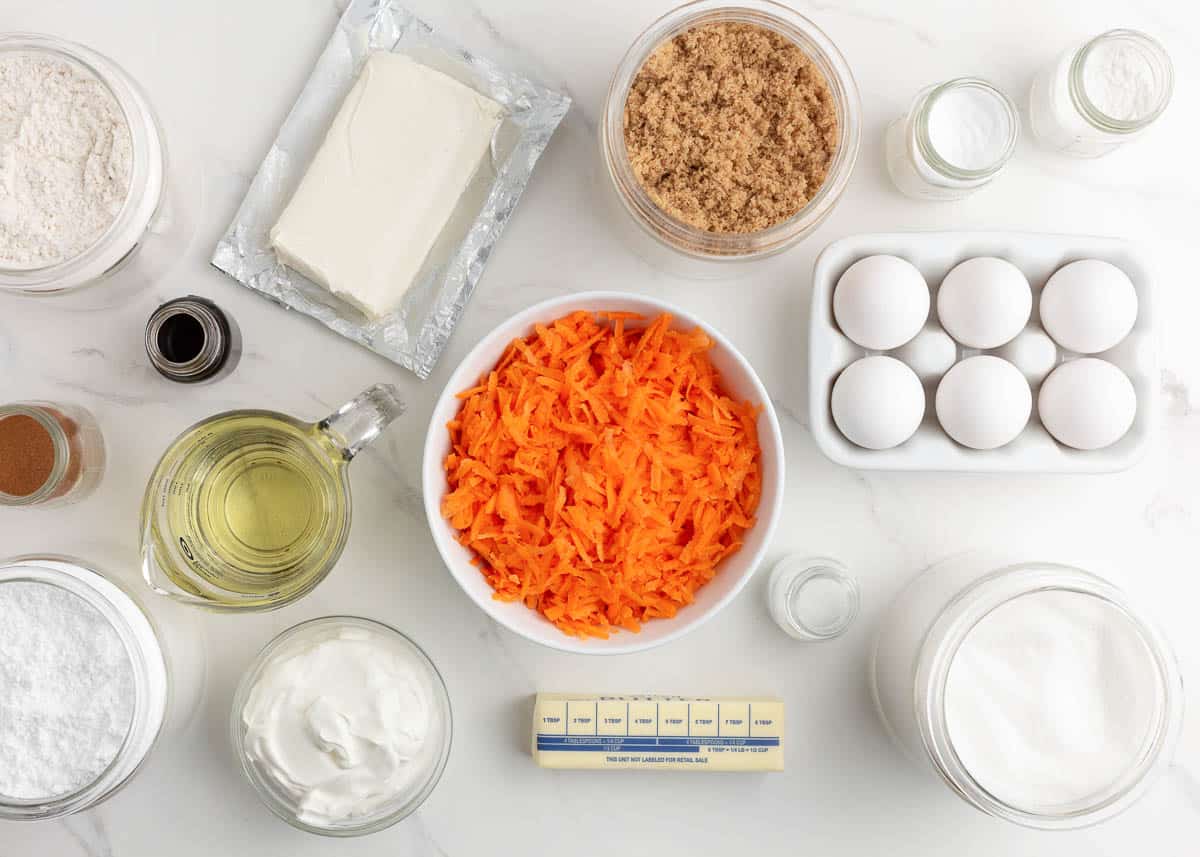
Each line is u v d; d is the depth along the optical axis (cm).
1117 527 103
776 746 95
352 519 98
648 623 90
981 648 94
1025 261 96
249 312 99
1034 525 103
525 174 98
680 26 89
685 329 89
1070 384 92
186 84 99
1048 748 93
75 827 98
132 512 100
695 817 101
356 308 96
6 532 100
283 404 99
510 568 89
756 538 87
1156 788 102
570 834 100
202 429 87
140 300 99
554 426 89
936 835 102
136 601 92
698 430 88
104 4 99
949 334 95
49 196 92
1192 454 104
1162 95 95
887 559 102
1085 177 103
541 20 100
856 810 102
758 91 89
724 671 101
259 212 97
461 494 87
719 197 89
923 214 102
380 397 88
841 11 102
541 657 100
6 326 99
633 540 86
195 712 99
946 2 102
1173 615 103
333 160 93
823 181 88
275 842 99
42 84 92
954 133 94
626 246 100
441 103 94
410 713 91
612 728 94
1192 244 104
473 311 100
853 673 102
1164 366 104
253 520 92
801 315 101
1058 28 103
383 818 92
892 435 90
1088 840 102
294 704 90
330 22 99
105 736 89
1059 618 93
